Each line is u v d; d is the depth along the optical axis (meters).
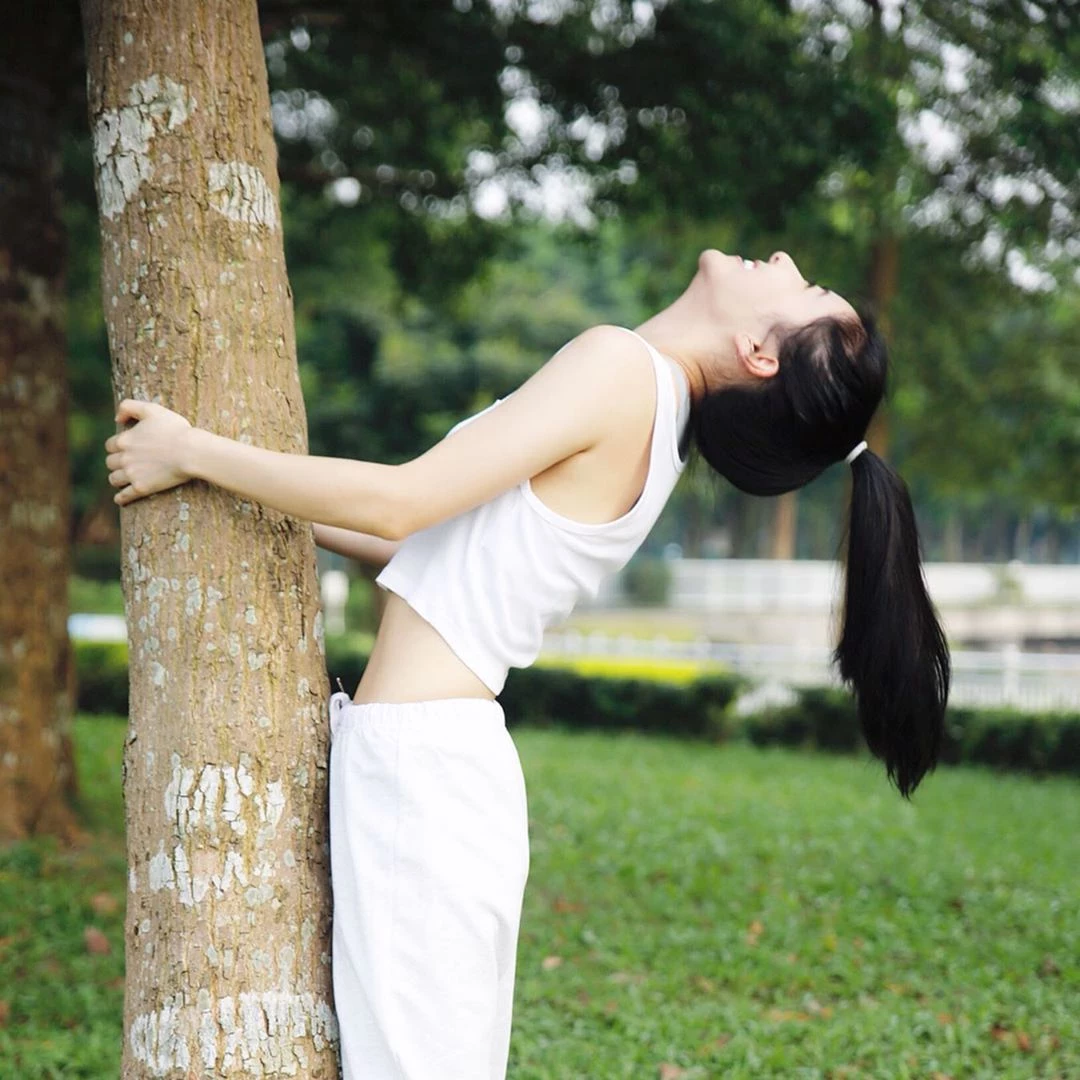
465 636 1.81
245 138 1.87
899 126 6.73
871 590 2.05
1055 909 5.71
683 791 8.79
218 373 1.82
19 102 5.63
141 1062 1.77
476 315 17.11
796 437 2.02
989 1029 4.20
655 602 29.86
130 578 1.83
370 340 17.27
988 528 49.44
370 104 7.88
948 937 5.25
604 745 11.66
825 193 9.87
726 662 15.56
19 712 5.95
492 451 1.74
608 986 4.53
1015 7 5.10
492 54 6.55
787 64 6.04
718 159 6.71
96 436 17.53
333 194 9.02
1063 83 5.36
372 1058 1.72
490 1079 1.83
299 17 6.24
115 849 6.00
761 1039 4.02
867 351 2.02
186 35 1.83
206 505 1.78
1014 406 15.52
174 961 1.75
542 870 6.22
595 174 7.53
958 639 24.23
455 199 8.27
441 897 1.72
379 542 2.22
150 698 1.79
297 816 1.83
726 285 2.03
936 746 2.08
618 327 1.90
